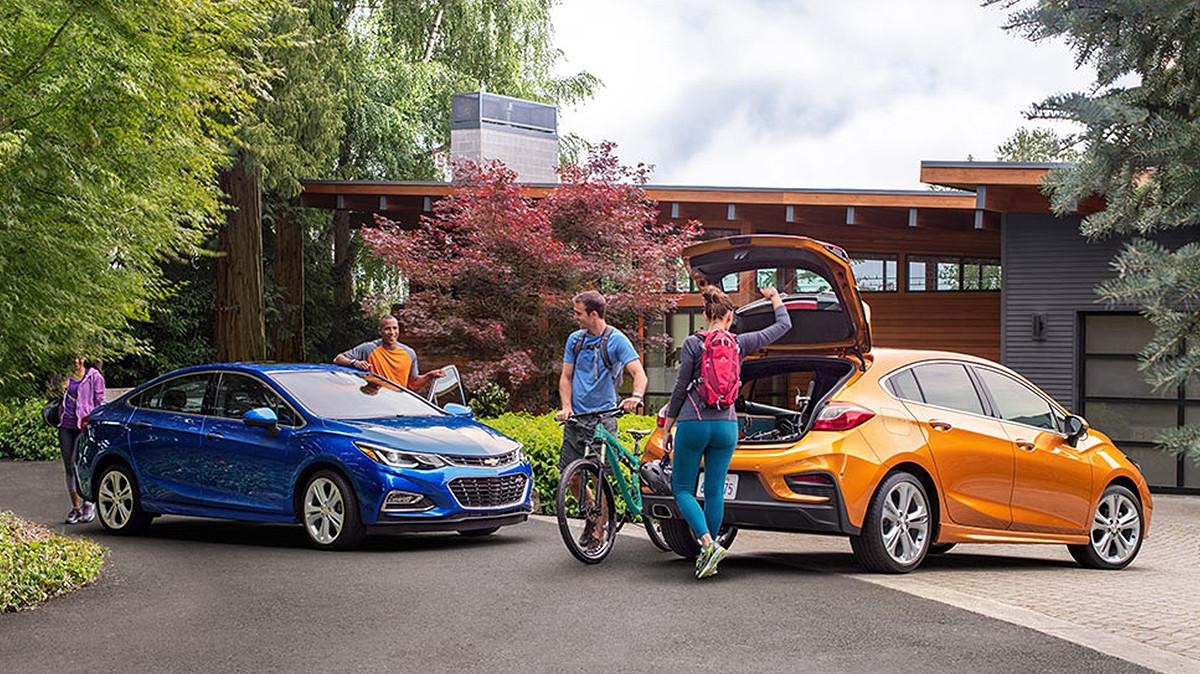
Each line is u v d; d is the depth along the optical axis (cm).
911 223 1936
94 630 708
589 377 963
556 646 650
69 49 966
